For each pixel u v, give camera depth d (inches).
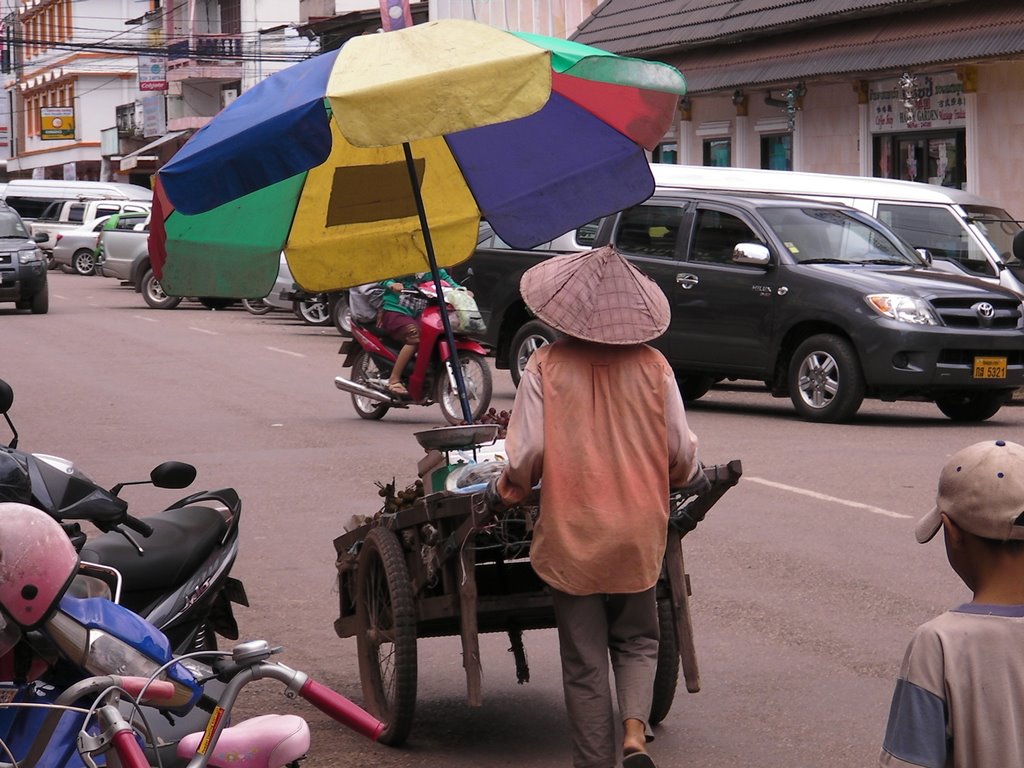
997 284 561.6
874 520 371.9
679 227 593.0
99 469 454.3
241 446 498.0
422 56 228.5
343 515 385.7
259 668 125.2
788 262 556.7
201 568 229.3
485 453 232.1
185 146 235.9
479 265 644.7
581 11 1314.0
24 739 135.9
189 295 260.8
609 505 182.1
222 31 2308.1
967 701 106.7
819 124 1002.7
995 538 109.0
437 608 215.6
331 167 265.7
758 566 327.9
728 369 573.6
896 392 534.6
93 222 1694.1
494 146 269.6
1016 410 606.9
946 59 799.1
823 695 242.2
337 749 221.8
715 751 217.2
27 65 3265.3
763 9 983.6
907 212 716.7
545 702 245.9
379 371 557.9
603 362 185.5
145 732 127.6
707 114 1133.1
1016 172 834.2
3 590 128.7
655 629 191.0
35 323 1019.9
